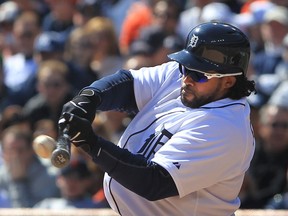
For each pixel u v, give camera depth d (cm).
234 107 1112
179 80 1169
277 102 2197
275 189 2125
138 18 2980
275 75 2620
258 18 2819
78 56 2778
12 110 2531
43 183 2219
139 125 1169
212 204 1134
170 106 1150
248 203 2098
